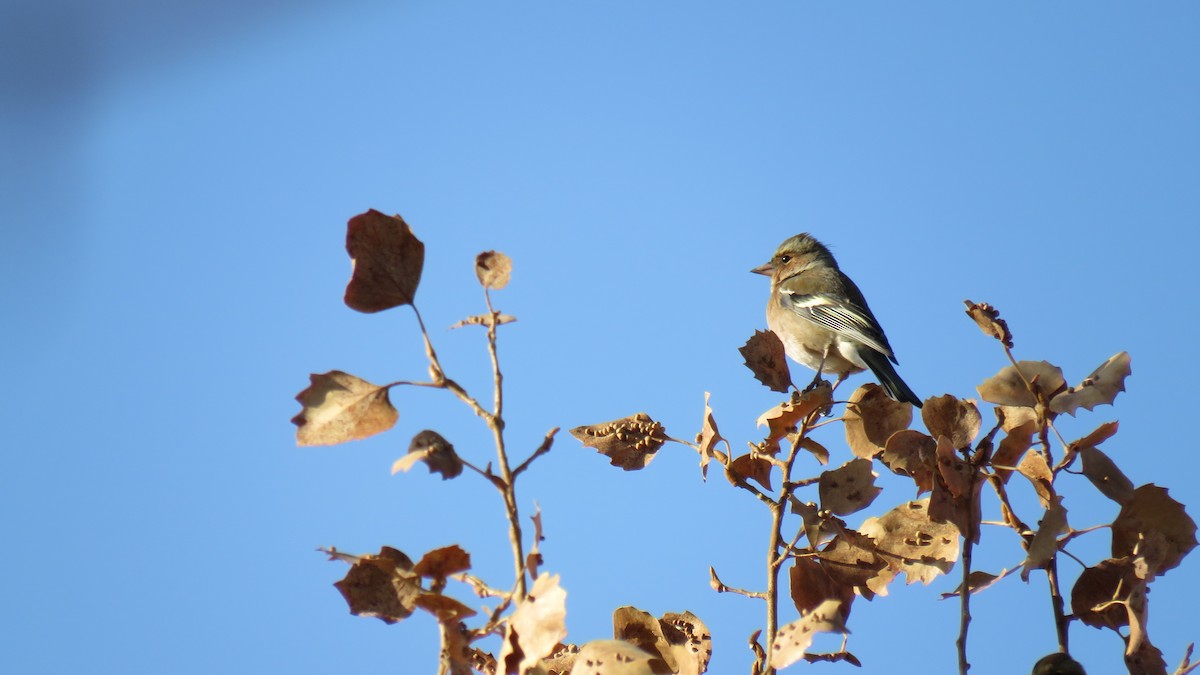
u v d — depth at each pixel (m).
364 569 4.85
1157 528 5.74
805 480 6.34
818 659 6.08
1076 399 6.00
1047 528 5.60
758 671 6.05
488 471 4.62
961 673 5.41
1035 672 5.11
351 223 5.00
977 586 5.87
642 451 6.80
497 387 4.79
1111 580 5.66
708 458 6.57
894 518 6.18
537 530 4.52
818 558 6.18
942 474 5.57
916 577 6.06
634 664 4.50
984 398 6.04
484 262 4.95
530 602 4.37
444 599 4.60
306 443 4.82
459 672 4.51
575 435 6.83
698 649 5.92
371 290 4.96
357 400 4.86
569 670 5.50
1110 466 5.84
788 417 6.43
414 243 5.05
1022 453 5.82
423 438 4.57
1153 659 5.32
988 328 6.12
